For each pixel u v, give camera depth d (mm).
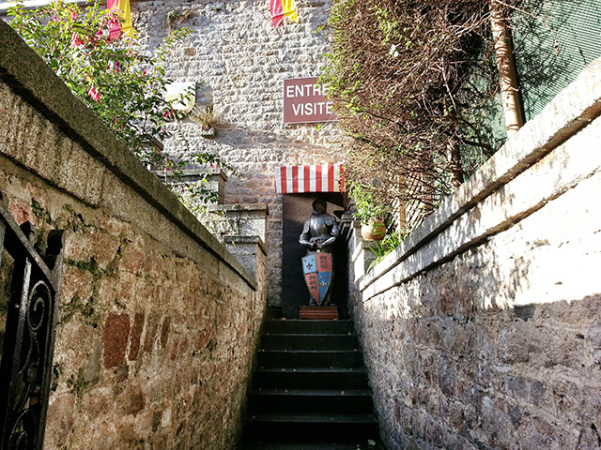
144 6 9406
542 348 1749
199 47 9242
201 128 8859
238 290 4414
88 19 3645
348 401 5000
